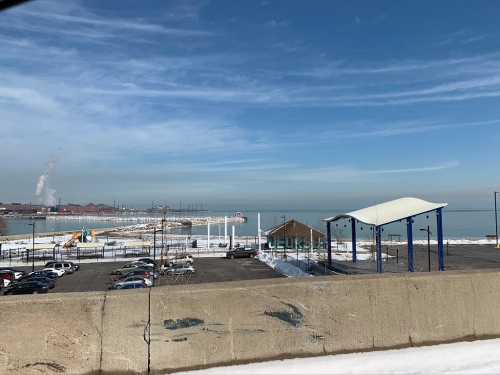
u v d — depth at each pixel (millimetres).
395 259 48031
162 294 4656
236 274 44781
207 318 4730
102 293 4594
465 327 5492
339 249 67500
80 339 4426
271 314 4906
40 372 4293
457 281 5547
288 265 48219
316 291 5066
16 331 4281
